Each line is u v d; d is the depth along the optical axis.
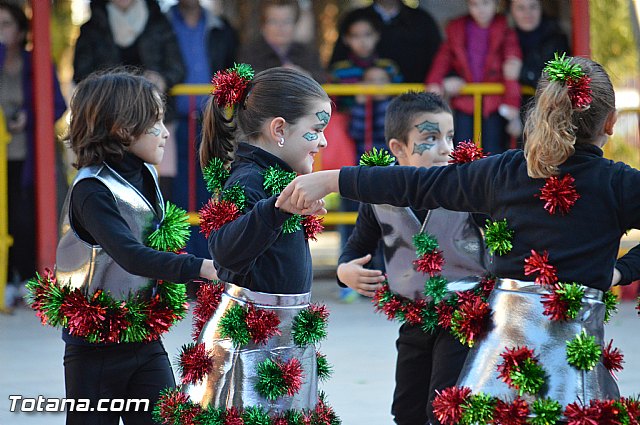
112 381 5.13
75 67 11.15
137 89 5.12
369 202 4.38
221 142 4.96
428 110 6.07
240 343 4.57
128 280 5.08
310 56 12.05
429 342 5.77
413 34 12.19
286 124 4.79
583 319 4.06
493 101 11.74
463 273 5.59
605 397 4.06
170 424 4.75
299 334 4.66
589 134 4.17
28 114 11.30
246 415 4.50
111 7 11.24
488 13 11.77
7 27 11.20
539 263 4.06
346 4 17.34
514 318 4.12
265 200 4.33
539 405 3.98
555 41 11.82
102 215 4.91
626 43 19.58
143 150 5.19
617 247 4.13
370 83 12.09
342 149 11.83
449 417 4.23
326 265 14.96
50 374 8.29
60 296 5.05
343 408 7.30
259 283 4.60
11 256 11.46
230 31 12.09
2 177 11.05
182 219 5.31
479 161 4.33
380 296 5.86
